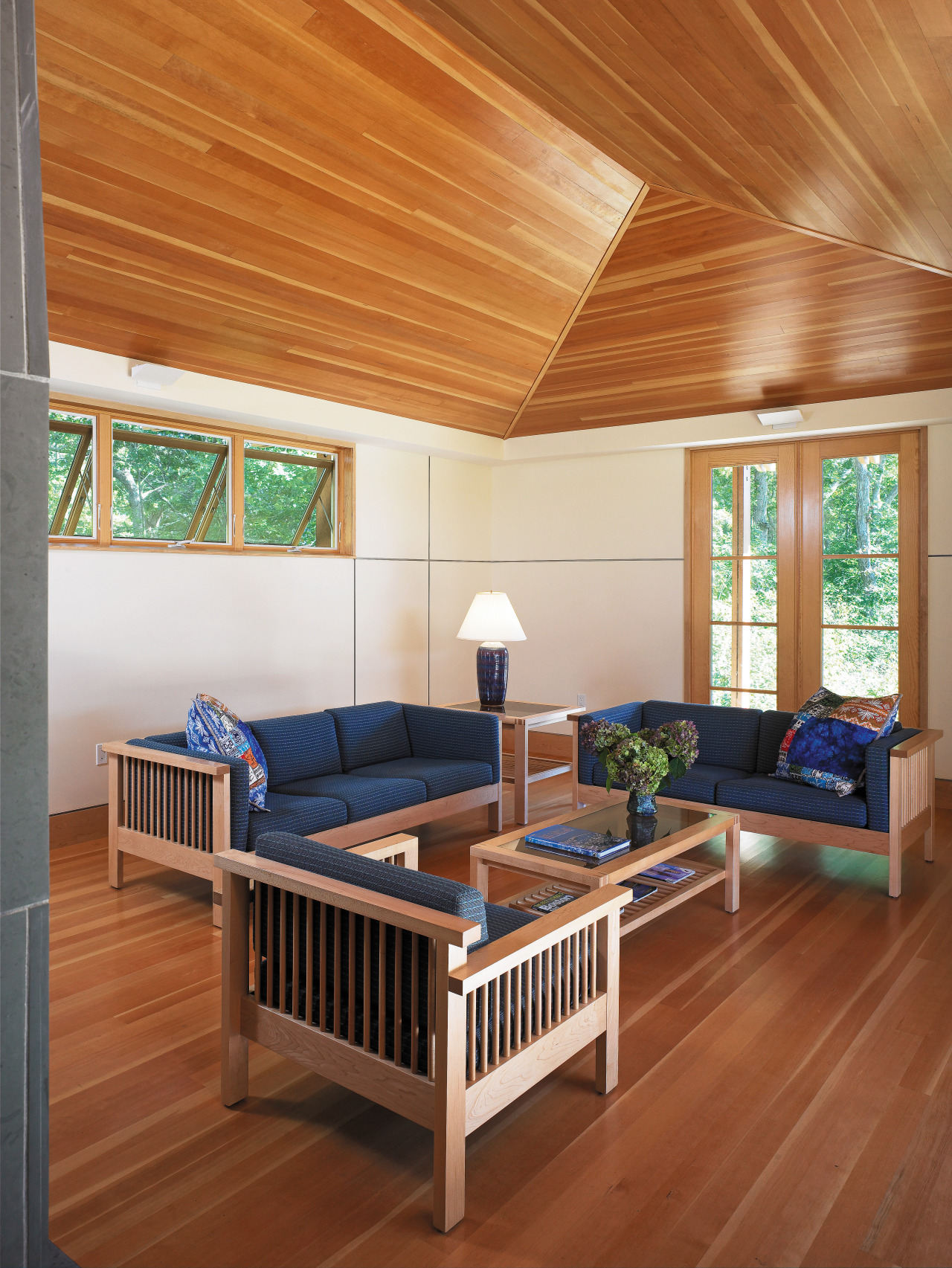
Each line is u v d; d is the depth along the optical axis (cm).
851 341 534
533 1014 229
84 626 499
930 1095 251
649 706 548
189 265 418
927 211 363
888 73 250
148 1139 231
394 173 398
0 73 129
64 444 497
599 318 560
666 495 709
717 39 250
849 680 636
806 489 648
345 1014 225
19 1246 134
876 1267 187
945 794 588
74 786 495
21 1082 133
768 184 372
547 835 362
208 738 393
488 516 796
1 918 131
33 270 133
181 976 328
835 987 321
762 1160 222
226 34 312
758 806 446
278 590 609
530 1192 211
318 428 598
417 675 725
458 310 524
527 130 390
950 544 586
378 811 436
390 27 323
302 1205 207
